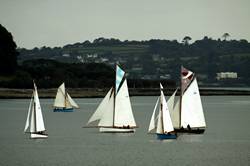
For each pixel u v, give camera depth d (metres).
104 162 166.75
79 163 165.12
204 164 164.62
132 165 162.50
